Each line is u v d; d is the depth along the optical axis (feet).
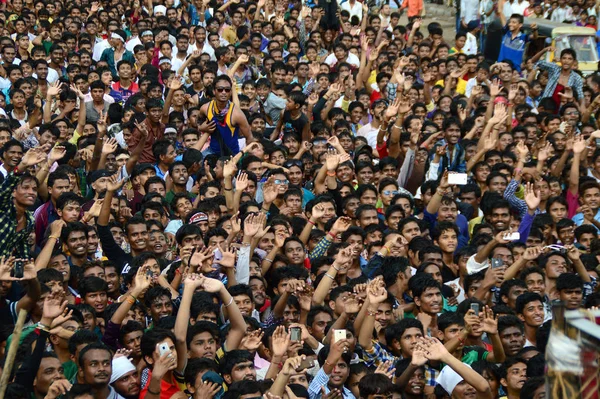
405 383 31.42
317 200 44.93
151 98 56.29
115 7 82.89
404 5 93.61
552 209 49.39
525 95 68.23
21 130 50.49
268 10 85.97
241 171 42.80
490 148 52.54
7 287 32.07
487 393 29.50
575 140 52.70
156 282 35.27
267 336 33.30
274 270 38.75
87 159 49.14
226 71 68.95
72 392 26.68
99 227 39.32
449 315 34.17
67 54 69.72
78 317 31.65
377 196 47.26
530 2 87.66
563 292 38.37
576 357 18.53
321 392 30.60
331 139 48.93
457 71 70.28
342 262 36.27
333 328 33.55
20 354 28.66
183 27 76.13
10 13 77.10
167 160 48.98
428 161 54.03
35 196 36.94
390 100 62.69
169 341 29.60
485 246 40.83
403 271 37.96
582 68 75.51
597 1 86.43
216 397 29.63
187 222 40.93
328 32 82.33
